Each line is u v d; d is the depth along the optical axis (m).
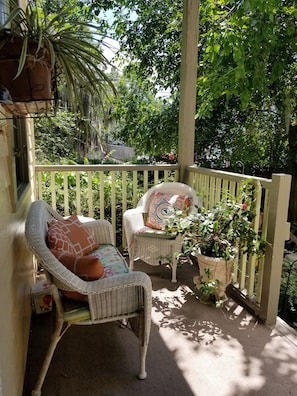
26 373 1.81
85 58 1.44
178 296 2.72
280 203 2.18
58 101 1.67
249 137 5.72
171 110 6.00
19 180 2.48
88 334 2.18
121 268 2.05
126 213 3.12
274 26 4.41
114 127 6.51
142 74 6.29
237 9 4.34
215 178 3.01
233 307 2.55
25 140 2.48
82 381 1.76
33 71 1.27
